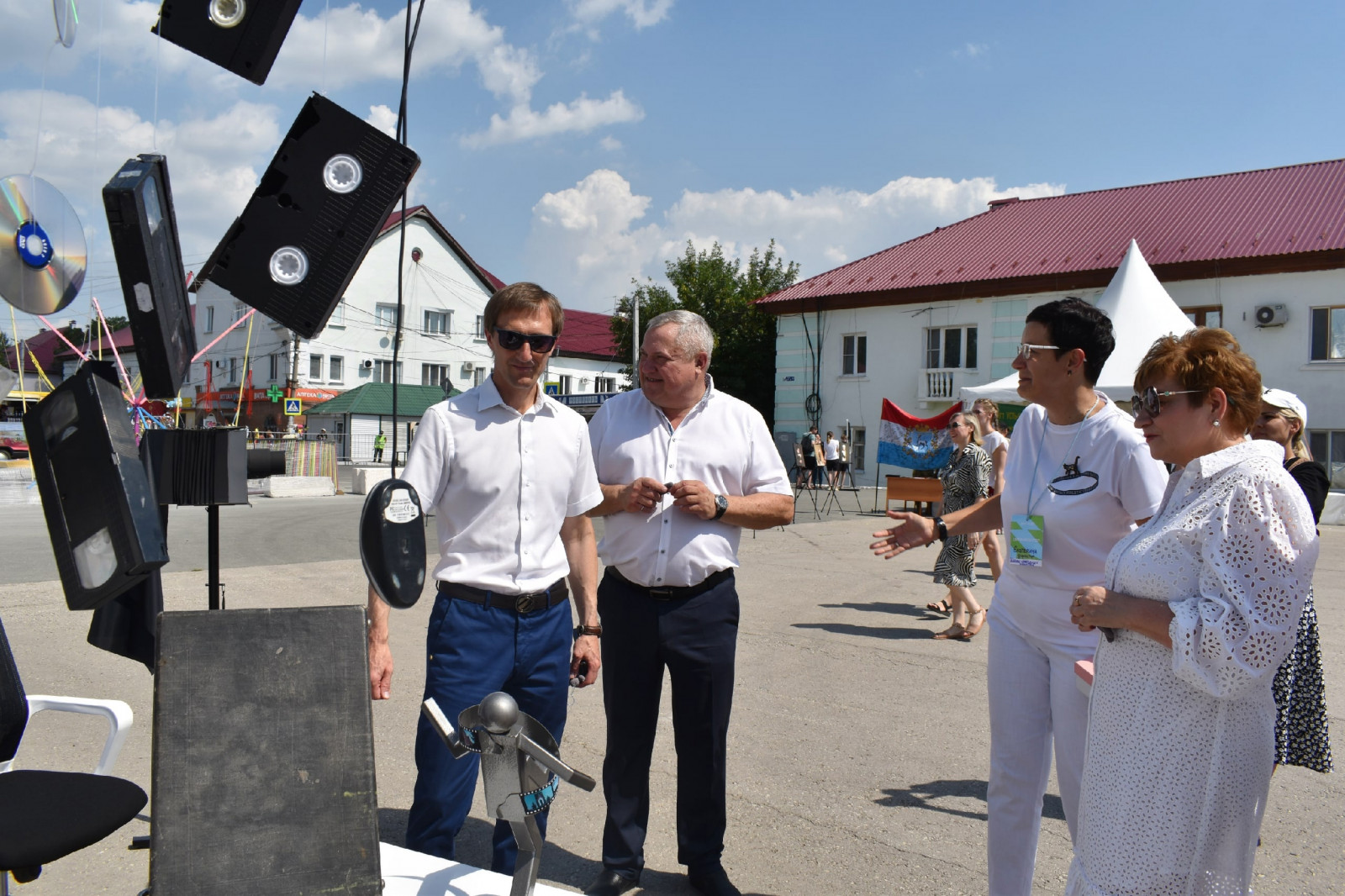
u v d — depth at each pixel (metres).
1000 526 3.17
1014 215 27.36
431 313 42.69
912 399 26.06
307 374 39.31
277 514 17.39
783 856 3.41
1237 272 20.92
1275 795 4.01
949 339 25.61
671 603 3.08
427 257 42.25
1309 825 3.69
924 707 5.26
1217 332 2.17
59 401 1.83
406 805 3.81
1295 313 20.33
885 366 26.48
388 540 1.82
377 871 1.66
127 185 1.97
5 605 7.47
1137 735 2.08
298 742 1.69
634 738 3.12
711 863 3.11
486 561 2.82
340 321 39.94
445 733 1.72
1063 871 3.32
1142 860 2.04
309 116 2.38
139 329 2.10
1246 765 2.00
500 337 2.77
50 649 6.13
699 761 3.11
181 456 2.58
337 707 1.72
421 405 40.19
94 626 2.74
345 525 15.08
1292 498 1.93
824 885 3.19
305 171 2.39
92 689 5.27
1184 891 2.01
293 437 27.03
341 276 2.41
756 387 34.81
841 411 27.34
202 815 1.61
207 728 1.65
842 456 25.30
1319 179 22.88
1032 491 2.80
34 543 11.91
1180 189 25.09
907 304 26.00
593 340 52.25
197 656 1.68
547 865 3.37
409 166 2.40
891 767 4.32
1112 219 24.73
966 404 16.11
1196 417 2.13
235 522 15.60
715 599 3.10
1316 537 1.95
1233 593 1.92
